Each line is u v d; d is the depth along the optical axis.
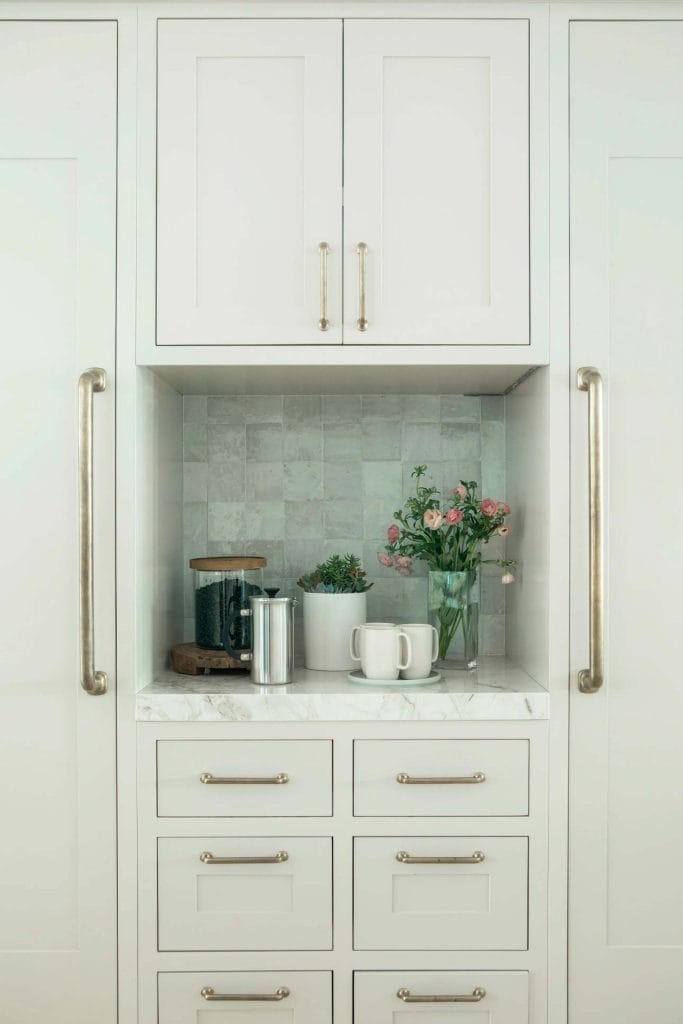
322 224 1.65
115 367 1.64
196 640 1.88
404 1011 1.62
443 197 1.65
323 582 1.93
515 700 1.62
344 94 1.65
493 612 2.09
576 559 1.64
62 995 1.63
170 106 1.65
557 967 1.63
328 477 2.09
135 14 1.64
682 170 1.65
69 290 1.65
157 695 1.62
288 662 1.74
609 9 1.65
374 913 1.62
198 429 2.08
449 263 1.65
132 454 1.64
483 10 1.64
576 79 1.65
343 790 1.62
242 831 1.62
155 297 1.65
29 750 1.64
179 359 1.64
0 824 1.63
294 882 1.62
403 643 1.75
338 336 1.65
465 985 1.62
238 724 1.63
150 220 1.64
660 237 1.65
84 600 1.58
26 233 1.65
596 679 1.59
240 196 1.65
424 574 2.09
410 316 1.65
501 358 1.65
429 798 1.63
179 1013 1.62
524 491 1.87
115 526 1.64
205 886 1.63
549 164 1.65
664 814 1.64
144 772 1.63
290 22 1.65
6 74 1.64
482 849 1.63
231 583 1.83
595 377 1.59
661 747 1.64
